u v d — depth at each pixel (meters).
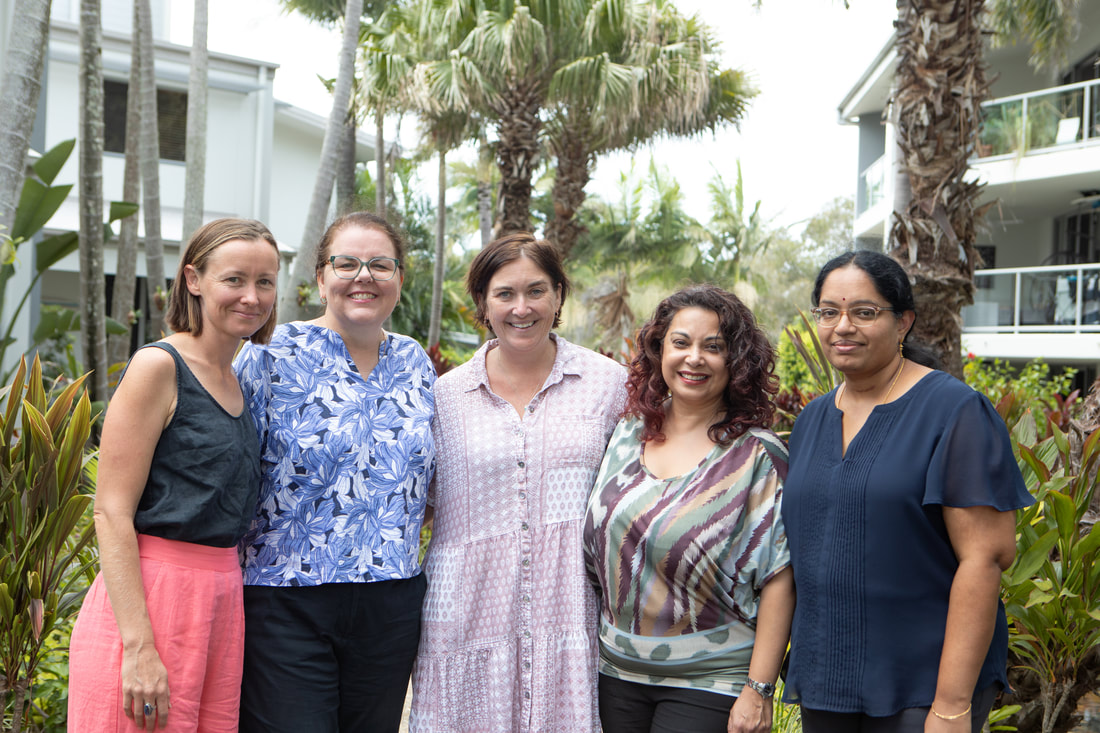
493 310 2.81
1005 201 15.27
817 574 2.26
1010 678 3.76
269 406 2.60
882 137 18.77
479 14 10.80
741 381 2.57
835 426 2.36
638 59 11.40
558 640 2.70
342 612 2.56
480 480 2.78
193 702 2.30
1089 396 4.18
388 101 12.51
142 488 2.28
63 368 10.13
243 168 16.80
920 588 2.15
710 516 2.47
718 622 2.50
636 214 26.22
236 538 2.42
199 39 8.98
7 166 5.07
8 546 3.11
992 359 14.84
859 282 2.28
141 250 15.45
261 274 2.39
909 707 2.14
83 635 2.26
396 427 2.70
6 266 6.08
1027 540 3.38
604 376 2.94
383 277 2.70
